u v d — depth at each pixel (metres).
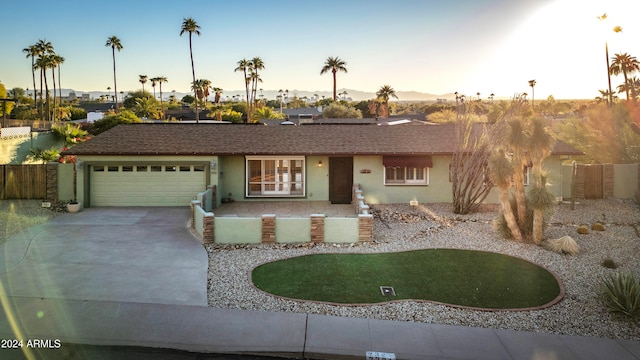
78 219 17.86
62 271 11.48
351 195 22.02
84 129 54.47
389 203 21.64
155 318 8.76
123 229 16.20
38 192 21.72
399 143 22.03
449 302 9.73
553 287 10.63
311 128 24.45
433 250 13.70
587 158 27.69
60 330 8.17
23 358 7.15
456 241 14.72
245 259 12.73
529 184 21.33
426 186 21.61
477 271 11.77
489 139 17.94
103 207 20.62
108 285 10.52
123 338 7.93
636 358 7.47
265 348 7.67
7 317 8.68
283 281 10.97
